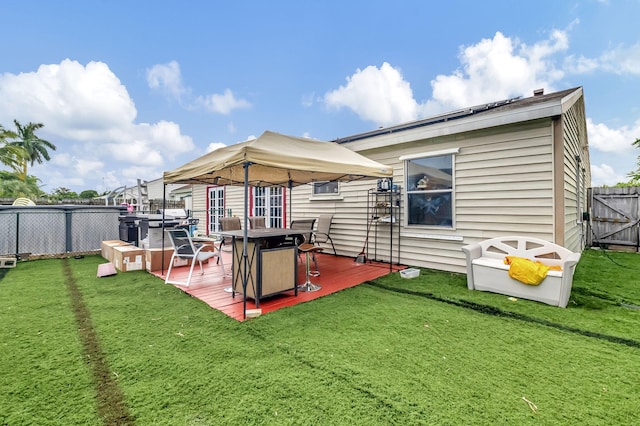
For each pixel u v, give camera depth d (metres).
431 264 5.55
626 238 8.11
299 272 5.36
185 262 5.95
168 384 2.07
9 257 6.53
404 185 5.86
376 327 3.00
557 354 2.46
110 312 3.38
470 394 1.96
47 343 2.63
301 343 2.65
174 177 4.82
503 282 3.97
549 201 4.29
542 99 4.49
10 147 18.53
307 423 1.71
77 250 7.32
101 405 1.86
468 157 5.04
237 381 2.10
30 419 1.74
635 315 3.28
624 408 1.83
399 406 1.85
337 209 7.12
